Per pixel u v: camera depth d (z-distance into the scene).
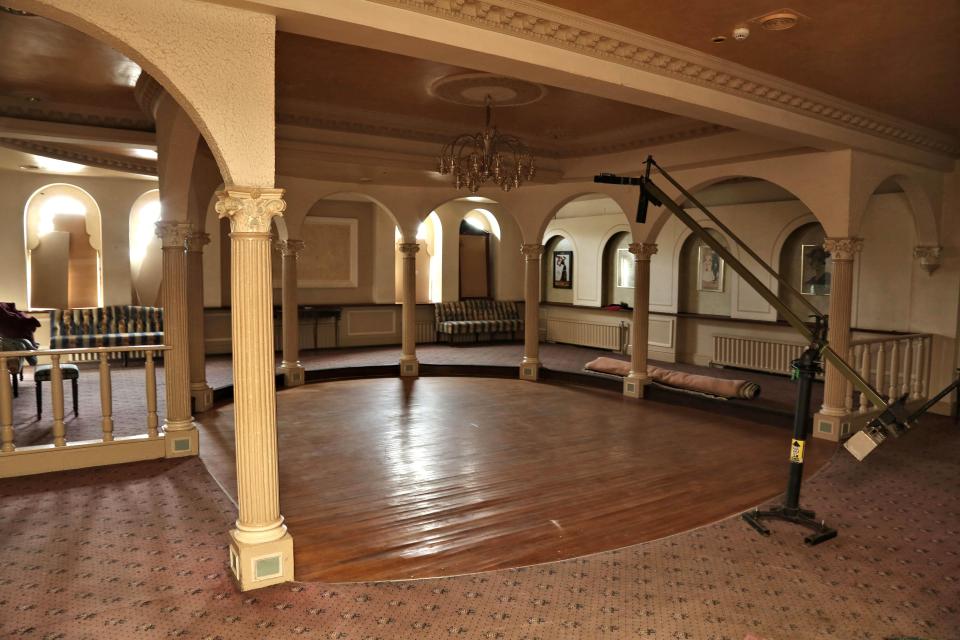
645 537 4.61
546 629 3.36
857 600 3.70
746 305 11.54
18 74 6.41
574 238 15.34
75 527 4.55
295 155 7.93
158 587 3.73
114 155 10.05
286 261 10.46
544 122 8.39
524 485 5.70
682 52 4.85
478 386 10.48
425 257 15.73
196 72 3.39
